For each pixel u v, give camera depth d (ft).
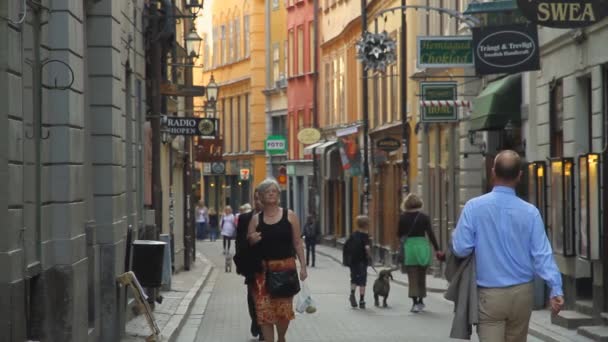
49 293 102.94
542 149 183.21
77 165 109.50
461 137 243.19
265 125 592.60
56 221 104.73
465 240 74.74
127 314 148.77
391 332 148.36
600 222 141.59
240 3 622.13
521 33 165.17
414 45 302.86
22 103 92.38
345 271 312.50
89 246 123.95
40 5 99.45
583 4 137.49
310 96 503.61
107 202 131.13
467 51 195.83
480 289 74.95
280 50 562.66
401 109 302.04
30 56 97.25
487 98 199.62
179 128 234.99
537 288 166.30
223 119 655.35
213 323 162.09
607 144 141.18
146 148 184.55
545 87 180.55
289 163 524.11
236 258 108.99
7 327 86.84
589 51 157.28
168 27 185.57
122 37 148.56
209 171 629.51
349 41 420.77
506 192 75.25
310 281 263.90
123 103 146.41
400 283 240.94
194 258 326.03
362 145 391.24
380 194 355.56
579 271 152.35
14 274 88.53
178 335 145.89
